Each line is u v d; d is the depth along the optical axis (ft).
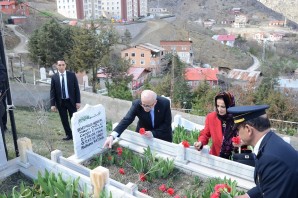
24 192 12.05
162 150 17.02
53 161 14.14
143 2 358.43
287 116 54.39
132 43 226.17
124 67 94.27
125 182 14.64
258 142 7.82
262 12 518.37
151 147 17.42
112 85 74.13
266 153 7.48
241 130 7.99
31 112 32.65
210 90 66.03
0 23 15.31
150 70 160.35
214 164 15.23
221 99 14.14
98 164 16.22
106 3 302.25
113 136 16.12
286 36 385.09
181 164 15.78
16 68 77.82
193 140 20.61
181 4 505.66
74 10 274.57
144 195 11.99
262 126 7.65
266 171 7.39
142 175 14.42
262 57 254.27
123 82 77.77
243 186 13.76
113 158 16.46
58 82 21.70
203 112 45.73
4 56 15.56
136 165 15.52
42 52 92.68
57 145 20.93
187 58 198.90
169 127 17.66
